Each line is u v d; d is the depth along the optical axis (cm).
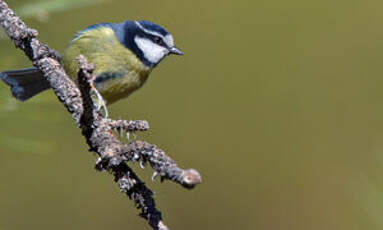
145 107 1131
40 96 563
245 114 1176
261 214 1141
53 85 512
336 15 1227
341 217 1080
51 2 583
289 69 1205
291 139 1176
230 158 1161
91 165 1096
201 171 1156
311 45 1220
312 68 1210
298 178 1151
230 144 1159
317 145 1166
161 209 1127
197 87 1165
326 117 1183
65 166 1085
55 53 534
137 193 455
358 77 1209
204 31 1193
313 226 1109
